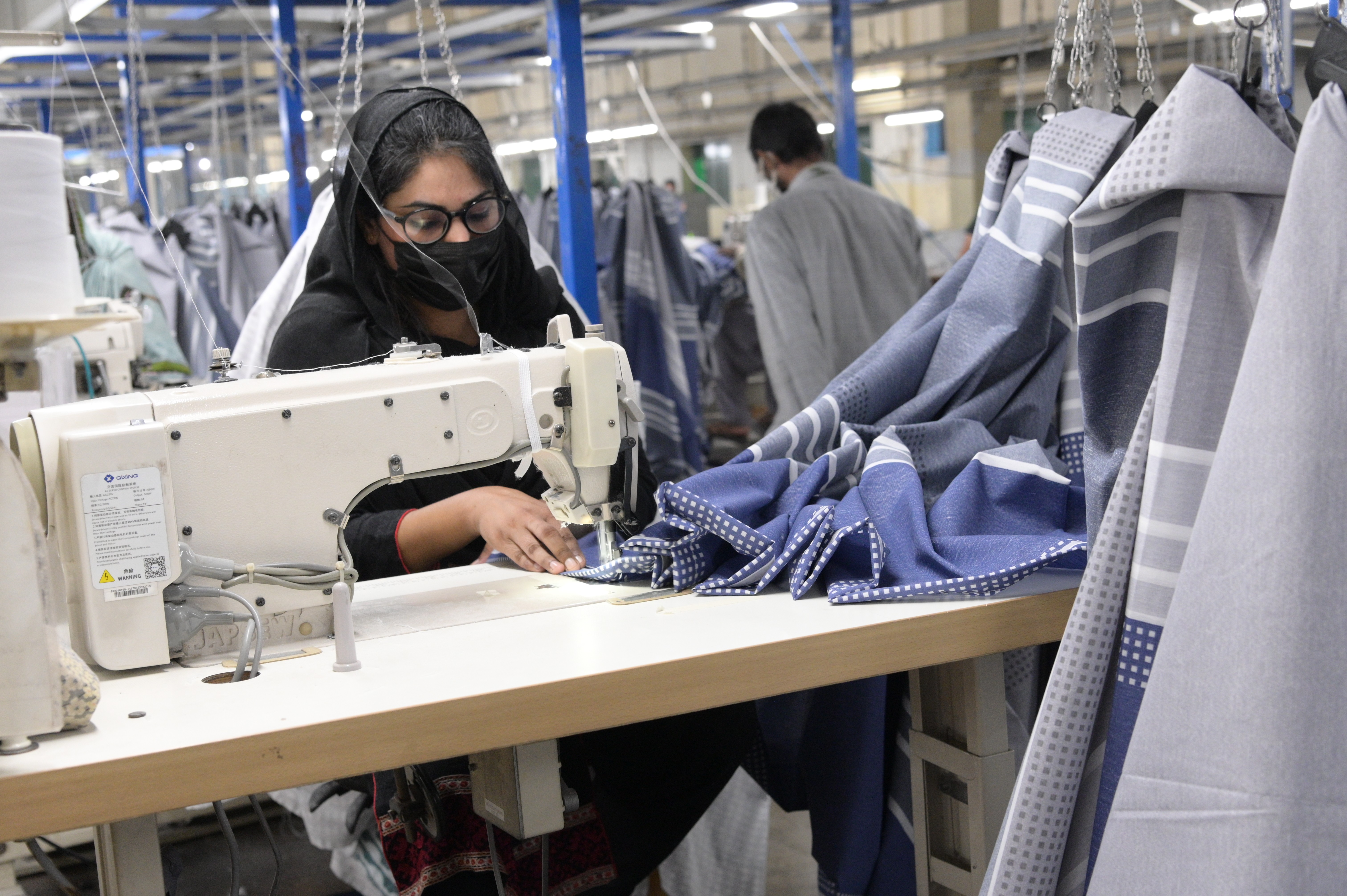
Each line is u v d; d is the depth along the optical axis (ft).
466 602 4.42
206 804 3.37
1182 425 3.64
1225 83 3.61
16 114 4.50
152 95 20.12
